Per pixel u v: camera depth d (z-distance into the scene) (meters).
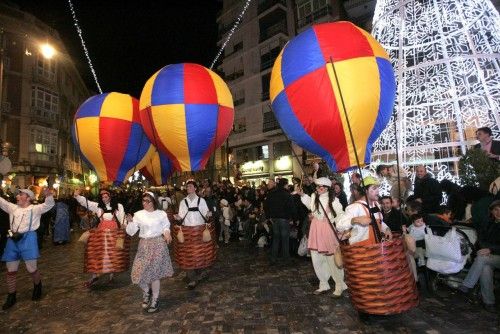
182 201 5.97
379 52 4.79
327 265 5.00
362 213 3.92
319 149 4.98
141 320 4.27
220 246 9.87
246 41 28.11
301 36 5.04
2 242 8.23
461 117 8.29
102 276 6.65
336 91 4.48
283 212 7.09
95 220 6.04
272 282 5.72
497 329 3.56
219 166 29.83
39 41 23.58
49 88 24.55
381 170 7.40
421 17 9.01
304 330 3.76
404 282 3.60
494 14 8.53
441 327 3.66
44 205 5.34
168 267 4.60
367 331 3.65
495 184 5.00
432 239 4.59
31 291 5.81
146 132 7.17
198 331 3.87
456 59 8.30
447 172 8.55
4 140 21.36
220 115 6.95
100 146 7.84
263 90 26.78
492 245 4.27
